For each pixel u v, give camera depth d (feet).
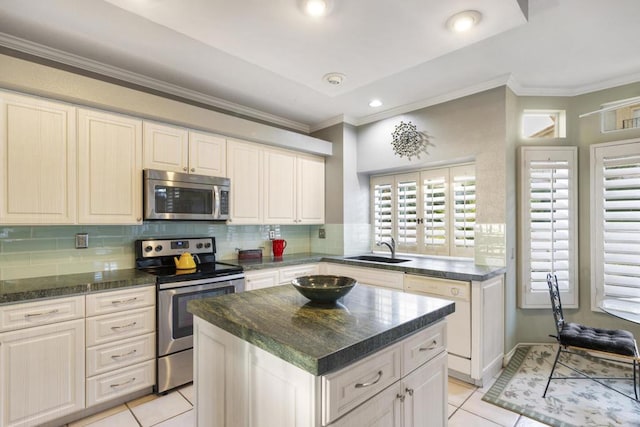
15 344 6.04
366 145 12.78
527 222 10.16
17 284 6.84
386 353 4.02
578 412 7.03
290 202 11.98
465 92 10.02
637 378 8.46
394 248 11.86
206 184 9.45
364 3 4.91
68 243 8.14
